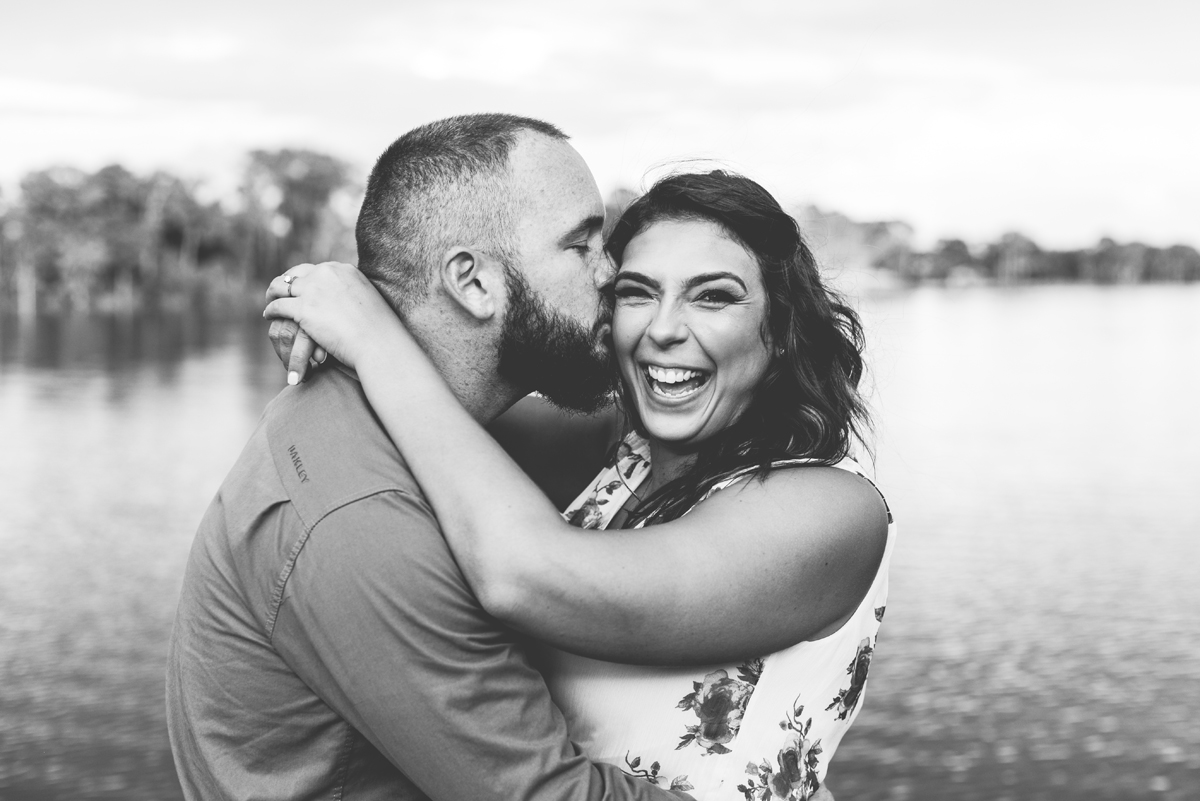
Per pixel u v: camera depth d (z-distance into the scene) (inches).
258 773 66.9
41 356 2674.7
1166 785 455.5
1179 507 1026.7
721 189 71.2
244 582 66.3
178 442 1409.9
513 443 92.7
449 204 71.6
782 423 71.8
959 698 557.9
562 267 72.1
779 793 67.0
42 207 4512.8
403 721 62.6
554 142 73.6
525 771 62.7
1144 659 613.0
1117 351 2886.3
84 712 522.6
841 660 68.5
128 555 835.4
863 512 68.0
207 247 4913.9
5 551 844.6
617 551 62.5
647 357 72.6
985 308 4884.4
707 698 66.9
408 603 62.0
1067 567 810.2
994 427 1540.4
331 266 73.0
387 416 66.8
